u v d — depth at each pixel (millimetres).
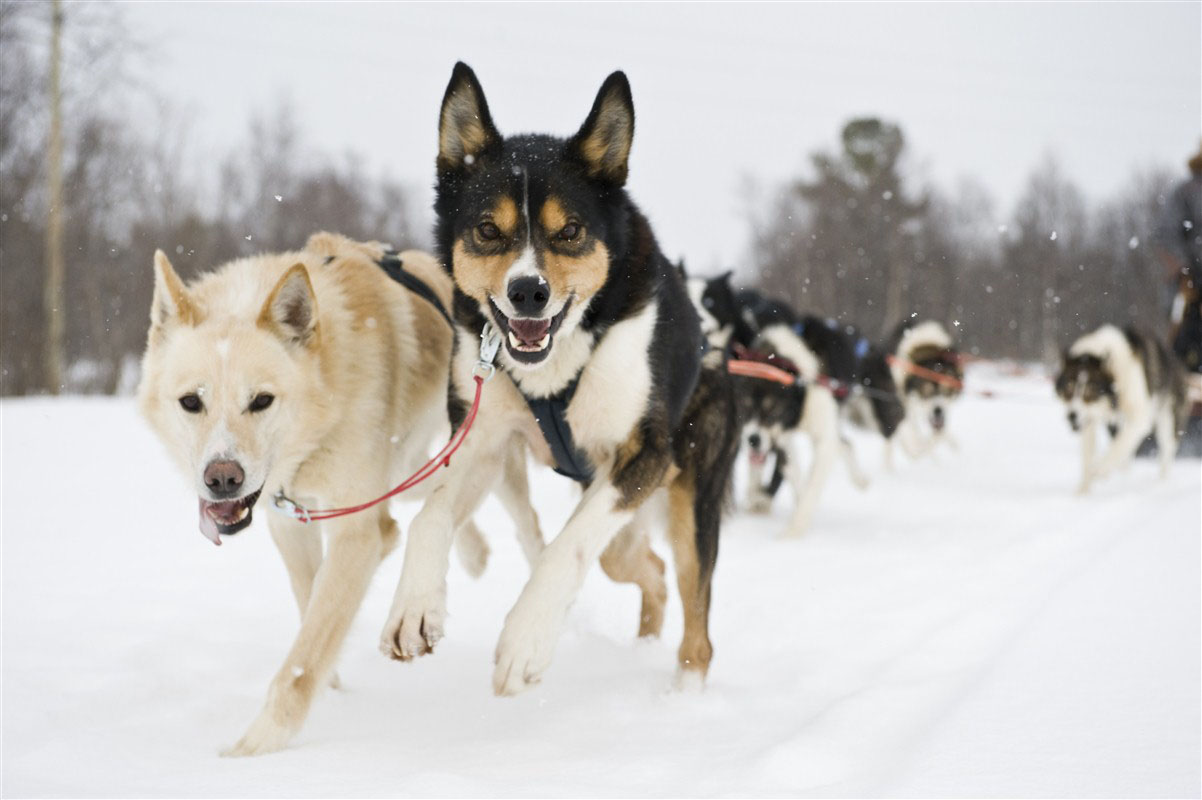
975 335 40844
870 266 41969
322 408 3514
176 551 6180
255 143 31219
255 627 4621
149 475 8805
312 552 3855
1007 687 3119
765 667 4137
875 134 43406
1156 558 5086
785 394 7855
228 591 5285
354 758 2928
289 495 3637
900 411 10867
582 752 2977
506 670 3080
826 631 4668
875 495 9383
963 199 44844
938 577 5766
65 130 21812
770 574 6031
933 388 12078
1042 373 30531
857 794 2451
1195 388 11828
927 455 12609
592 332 3428
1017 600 4922
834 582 5746
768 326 8367
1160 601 4148
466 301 3512
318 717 3471
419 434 4211
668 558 5668
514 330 3293
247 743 3104
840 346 8695
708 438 4000
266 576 5629
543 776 2727
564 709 3453
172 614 4793
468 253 3402
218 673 3938
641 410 3510
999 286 40844
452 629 4680
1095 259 38500
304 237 32250
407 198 39781
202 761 2961
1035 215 40281
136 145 24875
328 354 3596
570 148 3488
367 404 3664
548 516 7508
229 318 3518
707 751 2979
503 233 3348
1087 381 9570
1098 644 3553
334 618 3385
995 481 10273
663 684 3811
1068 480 10344
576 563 3299
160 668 3947
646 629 4402
